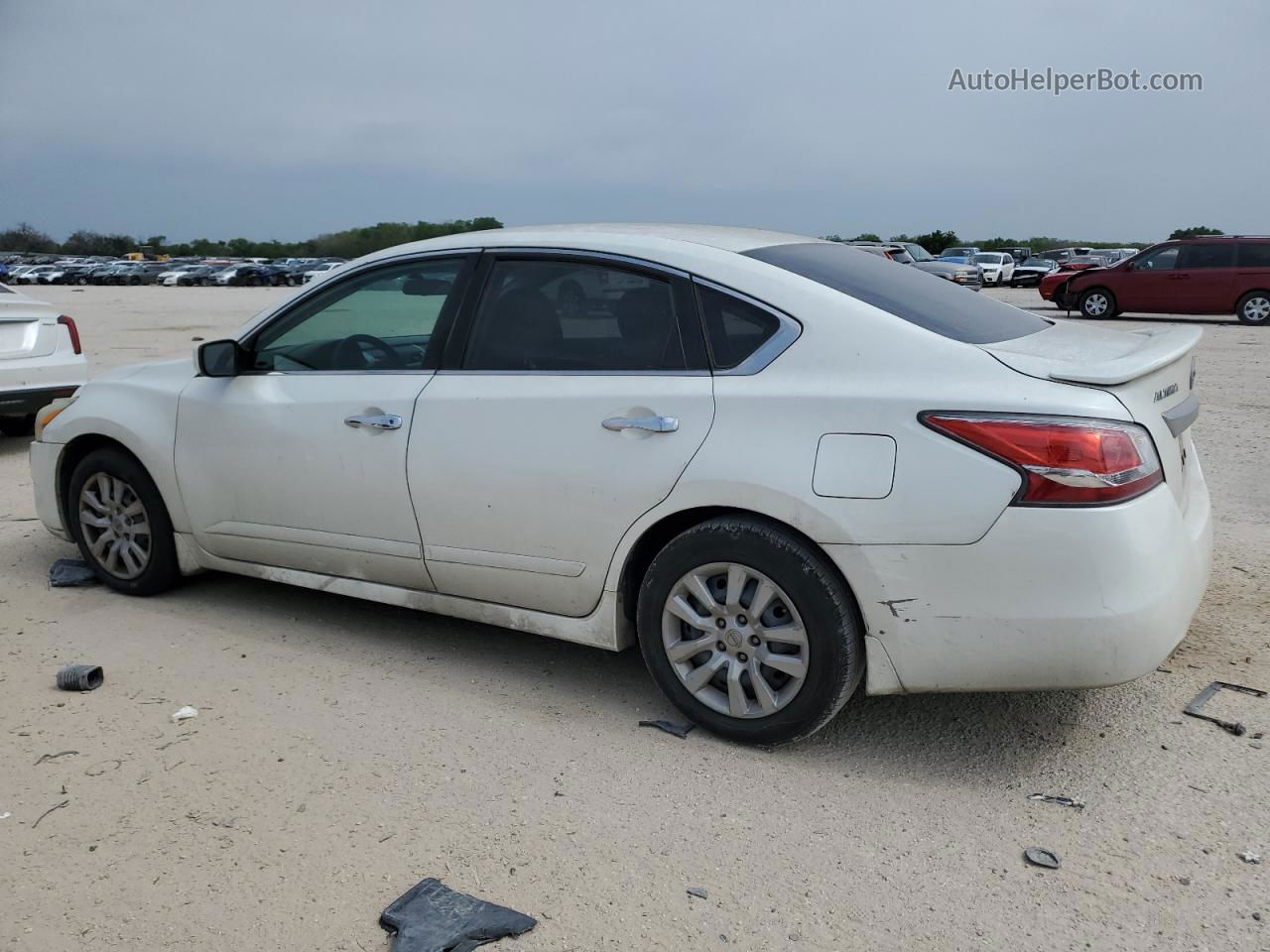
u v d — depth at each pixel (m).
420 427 3.78
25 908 2.55
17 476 7.52
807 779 3.15
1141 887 2.60
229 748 3.35
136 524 4.73
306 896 2.59
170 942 2.43
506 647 4.23
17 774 3.19
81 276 58.47
